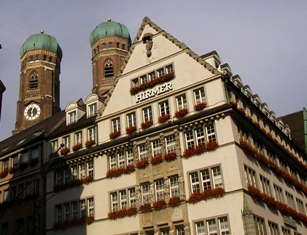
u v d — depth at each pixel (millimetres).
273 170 40188
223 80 35844
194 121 35188
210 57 38281
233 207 31078
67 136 44500
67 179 42406
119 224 36594
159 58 40062
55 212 41406
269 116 48188
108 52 83562
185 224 32594
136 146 38062
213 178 32938
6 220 45250
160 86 38781
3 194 47375
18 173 46875
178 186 34344
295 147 52594
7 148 52625
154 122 37938
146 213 35219
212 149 33562
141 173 36750
